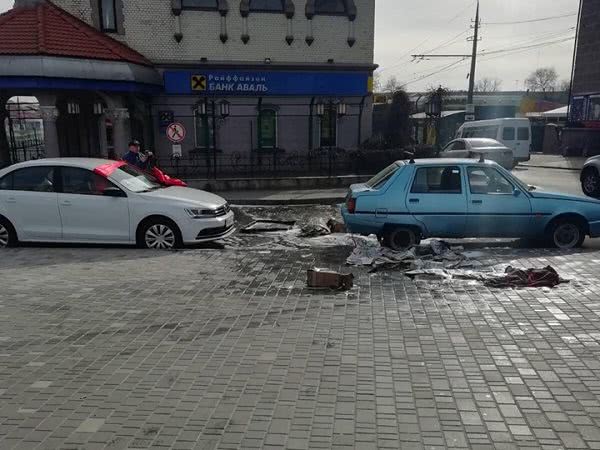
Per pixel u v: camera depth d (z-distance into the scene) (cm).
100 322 531
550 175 2105
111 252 830
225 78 1895
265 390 391
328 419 351
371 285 641
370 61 2000
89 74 1506
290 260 772
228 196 1512
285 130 1992
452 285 635
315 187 1681
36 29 1532
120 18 1819
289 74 1941
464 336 484
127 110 1689
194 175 1861
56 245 895
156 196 870
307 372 419
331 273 631
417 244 841
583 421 344
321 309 561
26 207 862
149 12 1833
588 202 832
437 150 1894
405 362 434
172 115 1891
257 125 1961
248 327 514
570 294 592
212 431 338
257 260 773
